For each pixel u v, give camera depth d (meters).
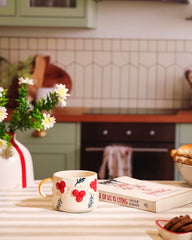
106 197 1.02
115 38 3.30
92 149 2.70
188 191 1.02
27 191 1.10
